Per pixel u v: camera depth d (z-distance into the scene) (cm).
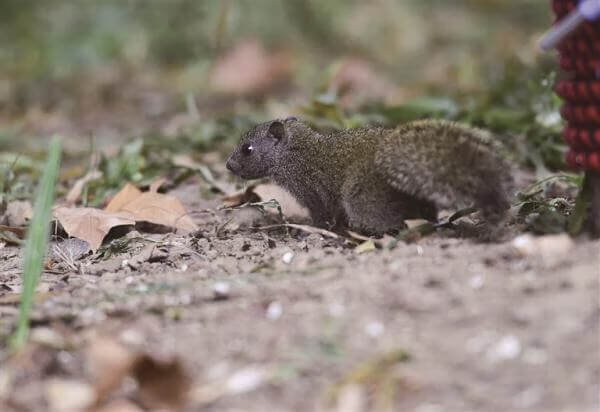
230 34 3062
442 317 761
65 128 2395
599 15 774
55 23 3238
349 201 1141
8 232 1247
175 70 3014
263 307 823
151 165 1593
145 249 1110
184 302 858
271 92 2703
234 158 1330
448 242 973
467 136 1001
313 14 3266
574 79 884
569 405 645
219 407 682
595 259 831
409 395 678
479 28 3309
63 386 717
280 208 1220
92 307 867
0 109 2703
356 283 844
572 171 1476
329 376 704
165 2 3212
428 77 2764
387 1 3431
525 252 868
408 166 1005
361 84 2719
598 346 695
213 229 1234
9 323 851
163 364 696
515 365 690
